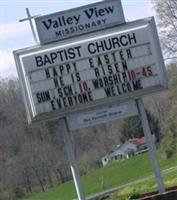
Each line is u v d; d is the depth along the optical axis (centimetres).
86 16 1944
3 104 10644
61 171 10819
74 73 1928
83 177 10800
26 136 10631
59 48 1931
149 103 11806
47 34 1941
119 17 1944
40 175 10662
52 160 10744
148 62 1931
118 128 13450
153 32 1938
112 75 1925
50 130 10756
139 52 1931
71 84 1927
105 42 1930
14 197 10275
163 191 1945
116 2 1950
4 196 10225
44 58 1931
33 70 1931
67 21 1944
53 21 1942
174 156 8631
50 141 10800
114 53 1930
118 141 13262
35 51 1936
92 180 10281
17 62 1938
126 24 1942
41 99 1930
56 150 10781
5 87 10875
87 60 1930
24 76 1931
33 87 1931
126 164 10625
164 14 7012
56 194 9775
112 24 1944
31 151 10594
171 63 7269
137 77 1928
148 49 1934
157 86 1927
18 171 10444
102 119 1928
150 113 11719
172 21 7019
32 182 10588
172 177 4738
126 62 1930
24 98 1939
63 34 1941
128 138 13412
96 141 12800
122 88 1925
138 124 13550
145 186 4569
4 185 10275
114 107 1933
